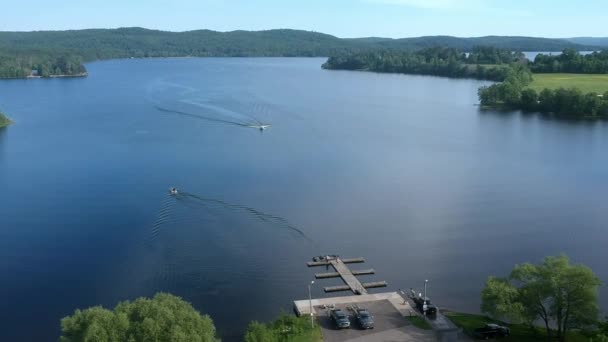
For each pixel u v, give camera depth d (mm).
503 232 110250
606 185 139875
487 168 156875
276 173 148000
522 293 71250
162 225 110125
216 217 114625
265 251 99750
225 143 184750
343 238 106250
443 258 98688
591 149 180500
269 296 84750
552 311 70750
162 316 59188
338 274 91312
